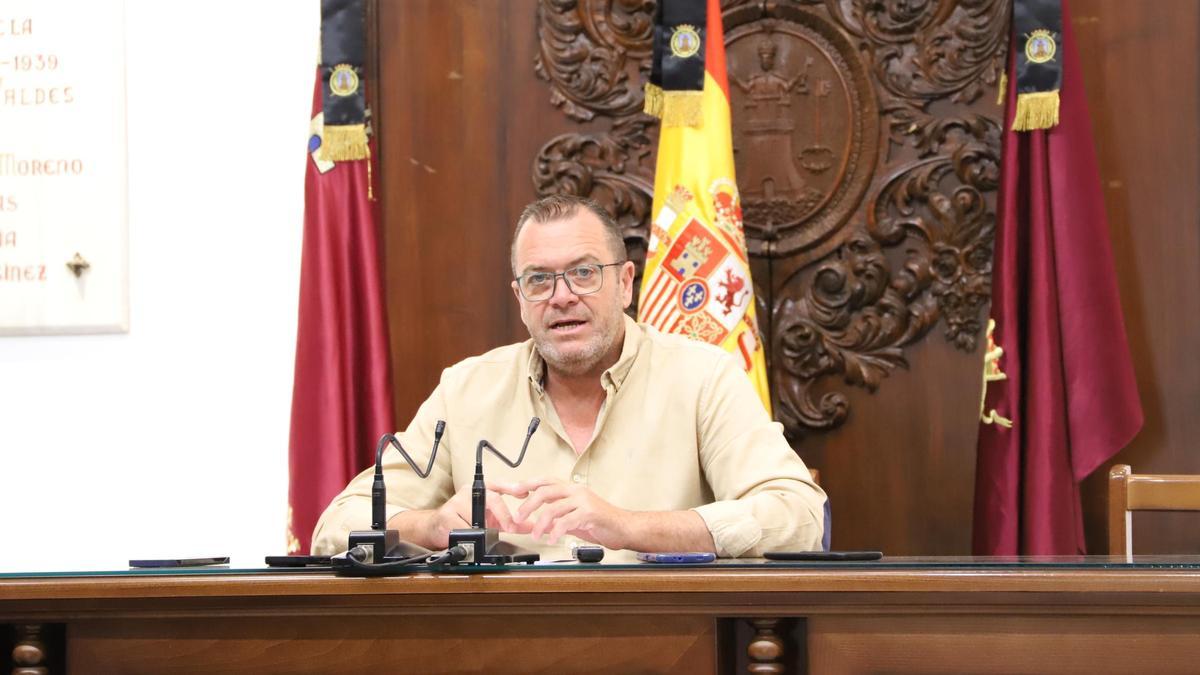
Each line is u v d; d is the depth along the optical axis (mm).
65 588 1780
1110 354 3697
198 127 4219
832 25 4098
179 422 4176
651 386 2652
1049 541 3633
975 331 4039
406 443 2705
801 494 2418
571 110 4172
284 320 4176
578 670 1751
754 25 4141
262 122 4211
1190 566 1729
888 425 4074
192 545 4145
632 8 4160
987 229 4039
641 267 4125
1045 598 1676
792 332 4113
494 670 1761
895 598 1698
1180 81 3982
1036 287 3723
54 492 4180
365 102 4008
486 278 4191
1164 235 3979
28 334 4219
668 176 3775
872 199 4086
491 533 2029
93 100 4230
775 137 4129
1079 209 3727
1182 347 3957
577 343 2547
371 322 3895
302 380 3852
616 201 4141
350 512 2459
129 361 4203
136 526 4160
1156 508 2867
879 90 4098
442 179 4215
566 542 2418
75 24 4242
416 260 4211
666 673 1738
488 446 2137
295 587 1755
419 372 4199
